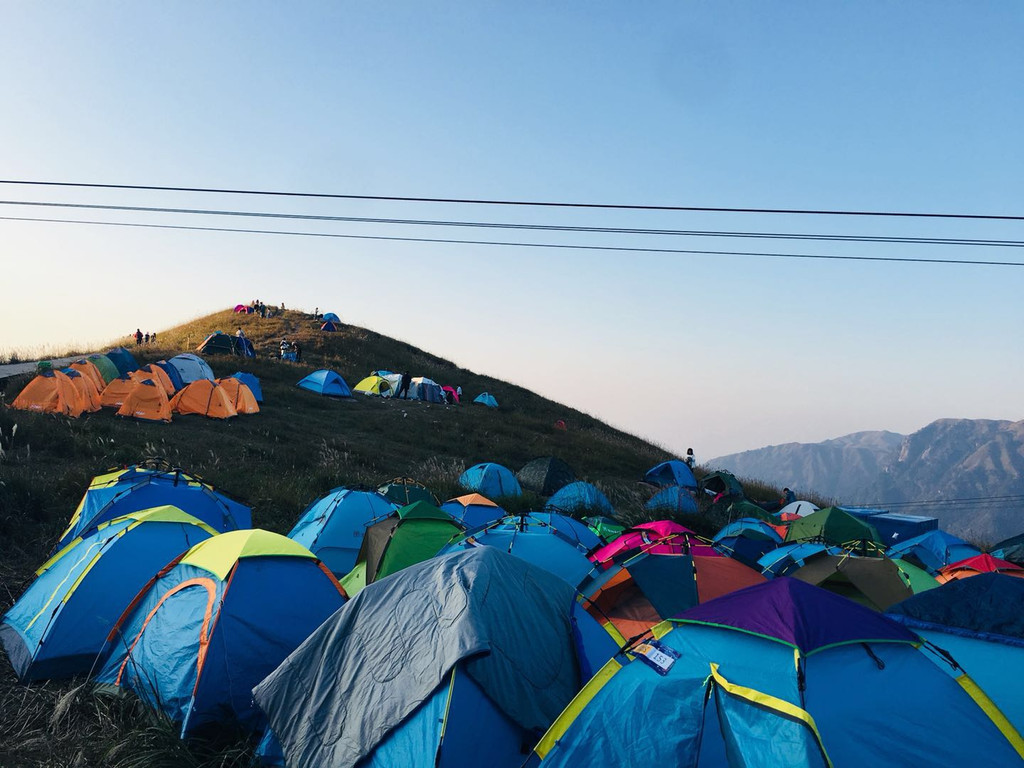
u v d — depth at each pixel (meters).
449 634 5.28
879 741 4.32
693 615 5.34
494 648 5.29
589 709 4.93
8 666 7.15
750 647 4.86
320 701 5.42
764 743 4.26
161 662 6.38
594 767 4.57
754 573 9.77
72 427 17.56
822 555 11.57
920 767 4.27
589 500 19.98
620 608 9.29
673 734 4.53
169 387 25.55
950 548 15.19
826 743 4.21
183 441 19.75
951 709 4.70
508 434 34.59
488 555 6.23
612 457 34.44
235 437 22.11
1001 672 6.07
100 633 7.18
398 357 51.72
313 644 5.79
